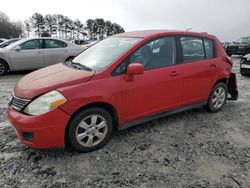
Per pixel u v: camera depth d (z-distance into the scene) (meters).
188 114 4.85
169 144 3.66
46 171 2.97
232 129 4.23
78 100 3.08
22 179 2.83
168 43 4.05
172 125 4.31
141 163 3.17
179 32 4.23
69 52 9.65
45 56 9.20
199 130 4.15
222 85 4.93
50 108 2.96
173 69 4.01
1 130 4.02
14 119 3.04
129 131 4.04
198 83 4.41
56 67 3.92
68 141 3.25
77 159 3.22
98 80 3.29
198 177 2.91
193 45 4.39
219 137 3.92
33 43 9.10
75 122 3.16
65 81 3.16
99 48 4.18
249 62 9.02
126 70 3.50
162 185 2.77
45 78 3.34
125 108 3.56
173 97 4.10
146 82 3.68
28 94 3.06
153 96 3.82
